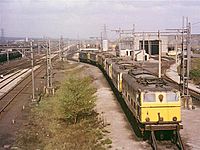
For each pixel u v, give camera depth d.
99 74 76.25
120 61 53.50
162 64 91.06
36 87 57.16
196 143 22.98
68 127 29.67
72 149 22.98
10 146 25.03
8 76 73.94
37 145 25.27
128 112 31.38
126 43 120.62
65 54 163.75
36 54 154.88
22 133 28.48
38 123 31.75
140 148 22.00
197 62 92.75
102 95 45.81
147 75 29.73
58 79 70.56
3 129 29.84
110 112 34.03
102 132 26.44
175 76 65.56
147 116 22.44
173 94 22.55
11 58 124.25
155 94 22.44
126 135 25.27
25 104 41.44
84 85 33.34
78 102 30.98
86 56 110.19
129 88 29.22
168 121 22.45
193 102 39.16
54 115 34.00
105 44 142.38
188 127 27.27
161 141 23.23
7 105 40.66
